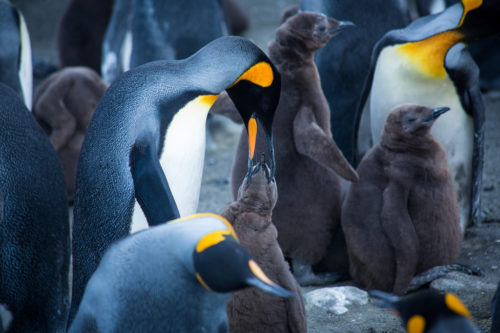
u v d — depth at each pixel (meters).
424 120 8.70
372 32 11.90
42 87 14.18
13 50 11.09
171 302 5.09
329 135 9.94
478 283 8.95
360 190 9.09
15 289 7.48
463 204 10.99
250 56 7.96
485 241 10.52
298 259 9.76
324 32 9.48
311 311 8.84
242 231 6.94
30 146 7.80
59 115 13.38
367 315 8.67
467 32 10.05
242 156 9.80
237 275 4.65
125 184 7.21
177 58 15.56
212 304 5.21
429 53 10.16
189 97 7.62
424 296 4.27
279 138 9.52
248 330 6.92
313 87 9.62
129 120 7.39
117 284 5.20
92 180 7.43
